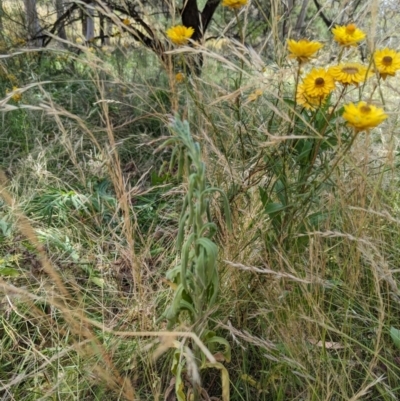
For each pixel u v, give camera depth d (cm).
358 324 138
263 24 317
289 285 133
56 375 121
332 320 130
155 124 271
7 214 183
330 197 139
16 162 246
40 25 437
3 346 137
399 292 114
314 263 129
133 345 129
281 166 128
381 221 154
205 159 150
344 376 114
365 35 121
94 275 165
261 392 122
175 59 215
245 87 126
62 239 182
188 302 101
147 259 163
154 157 252
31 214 197
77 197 197
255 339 116
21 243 173
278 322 122
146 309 135
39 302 150
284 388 118
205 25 355
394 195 160
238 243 137
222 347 130
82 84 293
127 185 222
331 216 146
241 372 122
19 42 373
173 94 156
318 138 120
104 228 186
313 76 119
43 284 150
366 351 126
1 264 161
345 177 148
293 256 130
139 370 129
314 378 113
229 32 338
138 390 123
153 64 327
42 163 223
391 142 135
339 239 145
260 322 129
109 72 156
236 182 149
